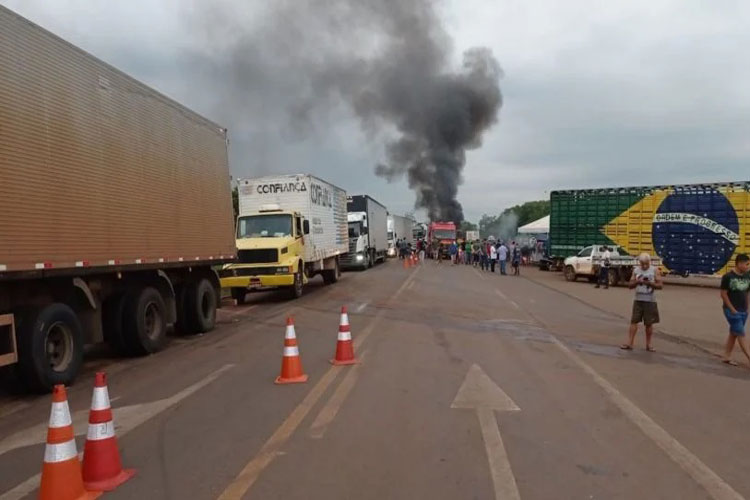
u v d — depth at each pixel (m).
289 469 4.60
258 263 17.89
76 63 8.00
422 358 9.06
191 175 11.82
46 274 7.30
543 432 5.50
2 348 7.04
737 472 4.55
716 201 25.06
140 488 4.27
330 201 24.23
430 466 4.64
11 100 6.68
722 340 11.29
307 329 12.42
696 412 6.23
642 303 9.99
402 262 49.25
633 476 4.45
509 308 16.27
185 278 12.33
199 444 5.22
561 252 31.36
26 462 4.96
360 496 4.09
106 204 8.66
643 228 27.59
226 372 8.32
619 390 7.16
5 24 6.63
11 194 6.64
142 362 9.43
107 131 8.73
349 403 6.50
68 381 7.80
